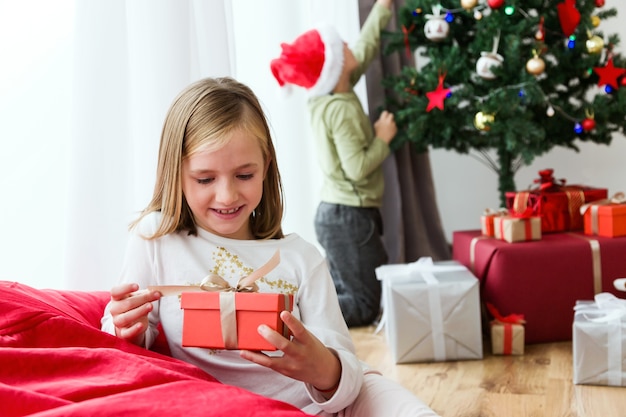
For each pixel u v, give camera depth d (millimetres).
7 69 1981
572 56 2691
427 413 1124
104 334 1200
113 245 2006
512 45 2521
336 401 1175
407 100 2826
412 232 3410
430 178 3484
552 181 2754
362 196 2885
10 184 2008
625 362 1999
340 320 1354
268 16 3062
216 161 1232
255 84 3039
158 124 2098
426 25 2738
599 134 2766
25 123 2021
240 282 1181
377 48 3006
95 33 1964
